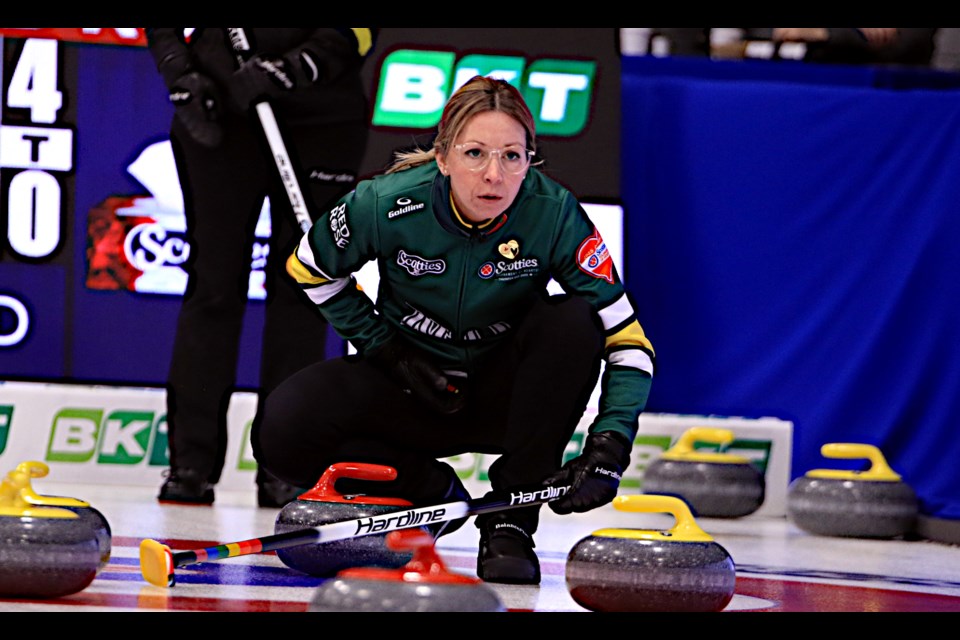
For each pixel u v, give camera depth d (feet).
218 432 48.78
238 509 45.11
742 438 52.47
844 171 56.03
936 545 44.86
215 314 48.65
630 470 51.62
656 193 56.49
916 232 55.21
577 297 28.60
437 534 28.68
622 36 61.36
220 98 47.14
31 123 54.03
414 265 27.40
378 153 53.67
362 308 28.81
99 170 54.49
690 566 22.75
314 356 48.70
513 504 25.93
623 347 27.89
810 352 55.67
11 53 53.78
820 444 55.06
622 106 56.24
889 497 45.57
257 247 54.54
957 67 60.59
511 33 54.44
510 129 25.03
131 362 54.80
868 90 56.13
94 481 51.24
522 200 26.73
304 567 26.68
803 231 56.08
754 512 48.93
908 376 54.90
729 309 56.29
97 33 54.19
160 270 54.95
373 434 29.55
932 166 55.36
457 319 28.22
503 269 27.37
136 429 51.57
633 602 22.75
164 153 54.70
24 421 50.70
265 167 48.06
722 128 56.39
